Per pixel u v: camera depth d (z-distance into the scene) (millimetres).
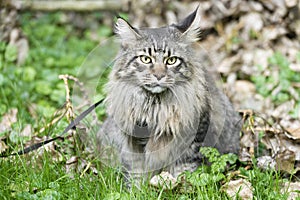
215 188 5320
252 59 8586
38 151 5797
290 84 7988
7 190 5125
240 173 5684
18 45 9055
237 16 9055
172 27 5590
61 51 9539
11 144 6141
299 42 8922
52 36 10180
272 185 5359
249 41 8852
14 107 7445
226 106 6250
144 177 5691
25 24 10047
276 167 5859
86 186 5285
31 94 7941
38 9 9984
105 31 10406
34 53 9234
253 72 8414
